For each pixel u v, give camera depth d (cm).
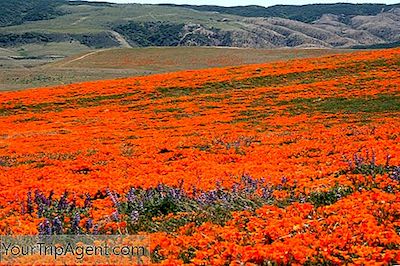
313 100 3359
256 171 1424
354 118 2742
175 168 1603
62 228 833
